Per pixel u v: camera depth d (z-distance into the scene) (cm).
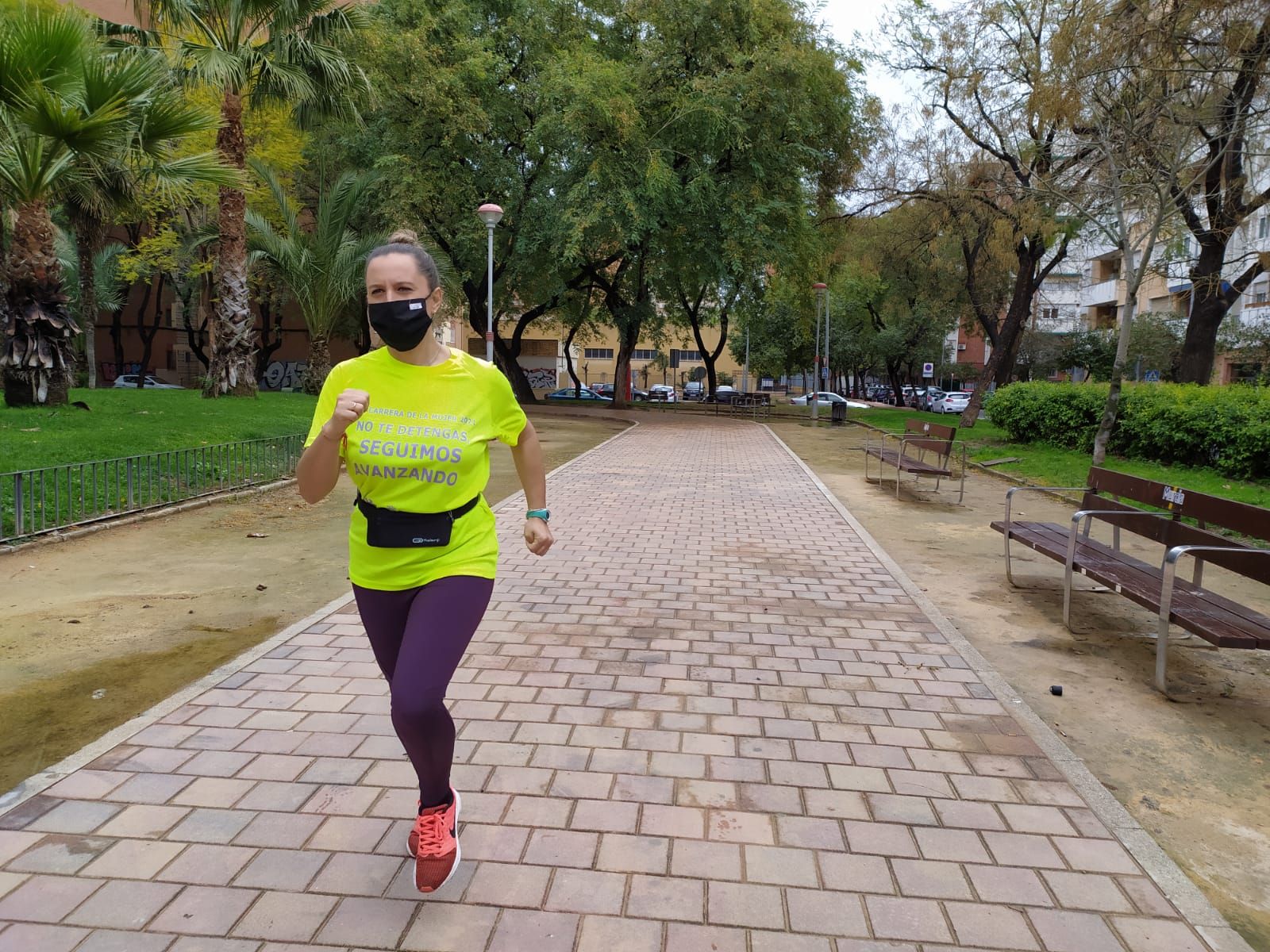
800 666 431
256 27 1420
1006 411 1692
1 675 415
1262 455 1045
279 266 2125
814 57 2241
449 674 222
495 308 2959
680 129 2245
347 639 457
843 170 2561
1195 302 1548
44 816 278
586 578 605
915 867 258
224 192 1617
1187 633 502
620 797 296
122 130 995
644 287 2972
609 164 2155
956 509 973
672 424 2498
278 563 649
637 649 453
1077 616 536
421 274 224
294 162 2411
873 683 408
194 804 287
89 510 779
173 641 467
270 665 417
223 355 1703
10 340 1173
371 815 282
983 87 1766
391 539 232
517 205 2558
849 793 302
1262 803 305
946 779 313
